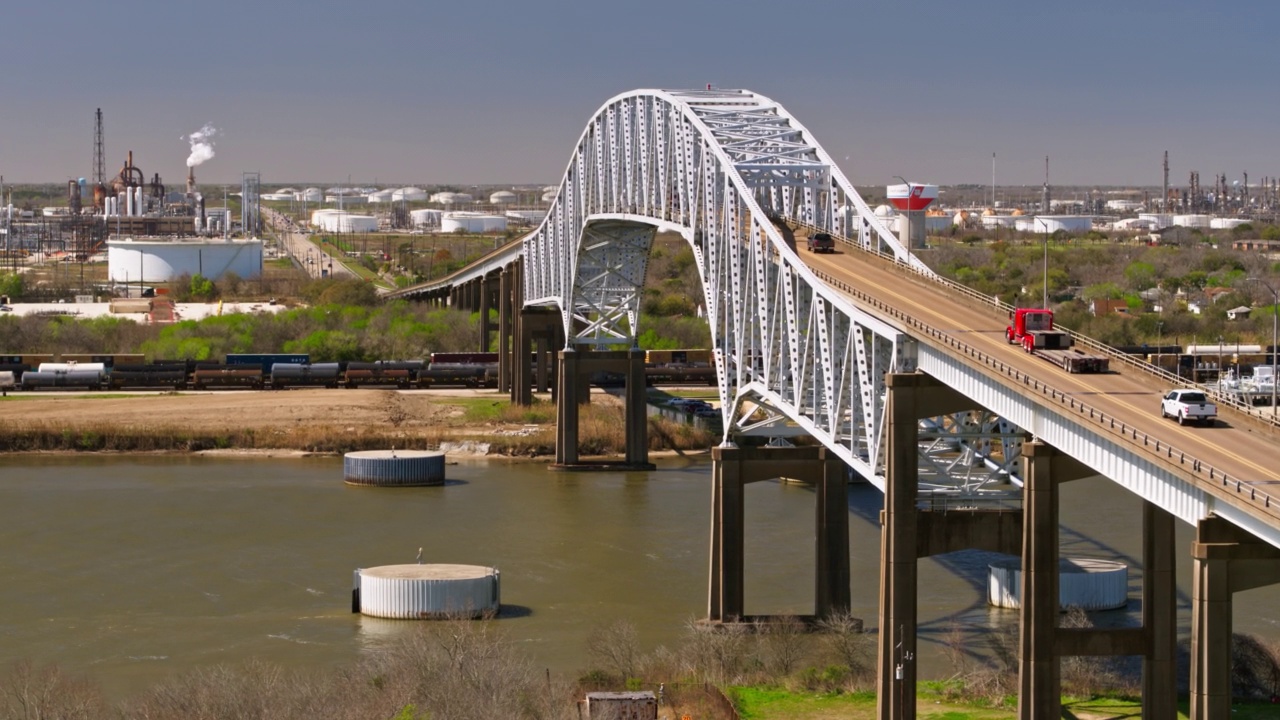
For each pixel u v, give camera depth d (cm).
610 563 12438
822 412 9906
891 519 8506
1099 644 7706
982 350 8631
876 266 11156
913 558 8500
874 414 8819
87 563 12394
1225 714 6400
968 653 9756
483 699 8019
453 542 13212
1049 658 7638
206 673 8800
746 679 9294
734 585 10669
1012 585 10869
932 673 9412
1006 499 8788
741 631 10300
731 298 11906
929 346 8444
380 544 13112
